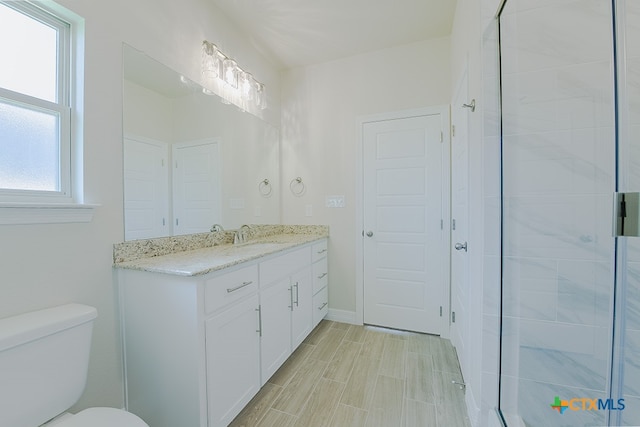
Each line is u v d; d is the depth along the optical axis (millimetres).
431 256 2395
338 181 2695
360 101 2605
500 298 1281
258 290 1593
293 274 2020
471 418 1419
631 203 1036
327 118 2729
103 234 1299
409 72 2441
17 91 1069
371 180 2576
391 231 2520
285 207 2879
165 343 1242
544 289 1186
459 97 1930
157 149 1585
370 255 2592
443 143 2338
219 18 2021
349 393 1646
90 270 1244
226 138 2141
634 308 1048
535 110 1176
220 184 2090
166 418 1254
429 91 2381
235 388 1389
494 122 1279
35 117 1116
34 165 1111
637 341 1046
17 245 1018
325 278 2645
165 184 1628
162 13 1586
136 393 1329
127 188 1410
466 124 1655
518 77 1205
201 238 1909
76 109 1215
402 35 2324
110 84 1323
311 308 2326
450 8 2010
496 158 1280
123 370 1359
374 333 2445
